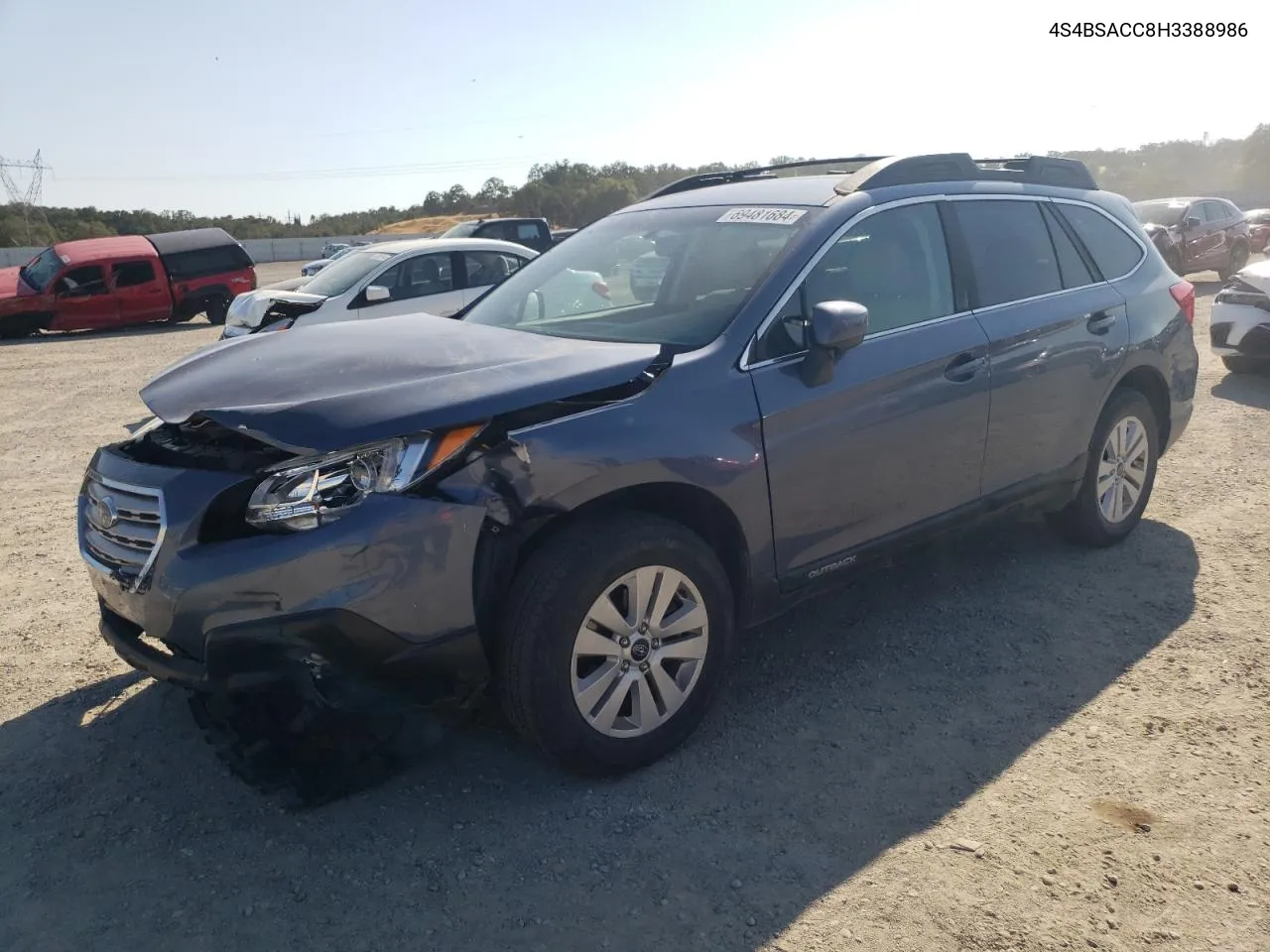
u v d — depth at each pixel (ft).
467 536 9.22
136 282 66.95
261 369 10.73
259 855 9.30
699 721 11.01
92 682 12.72
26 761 10.94
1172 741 10.95
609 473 9.86
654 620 10.37
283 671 9.14
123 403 34.88
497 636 9.83
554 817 9.82
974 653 13.20
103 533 10.26
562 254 14.98
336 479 9.00
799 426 11.33
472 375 9.97
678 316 11.98
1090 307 15.25
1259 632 13.51
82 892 8.82
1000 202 14.75
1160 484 20.39
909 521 12.91
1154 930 8.17
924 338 12.77
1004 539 17.34
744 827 9.62
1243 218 67.31
